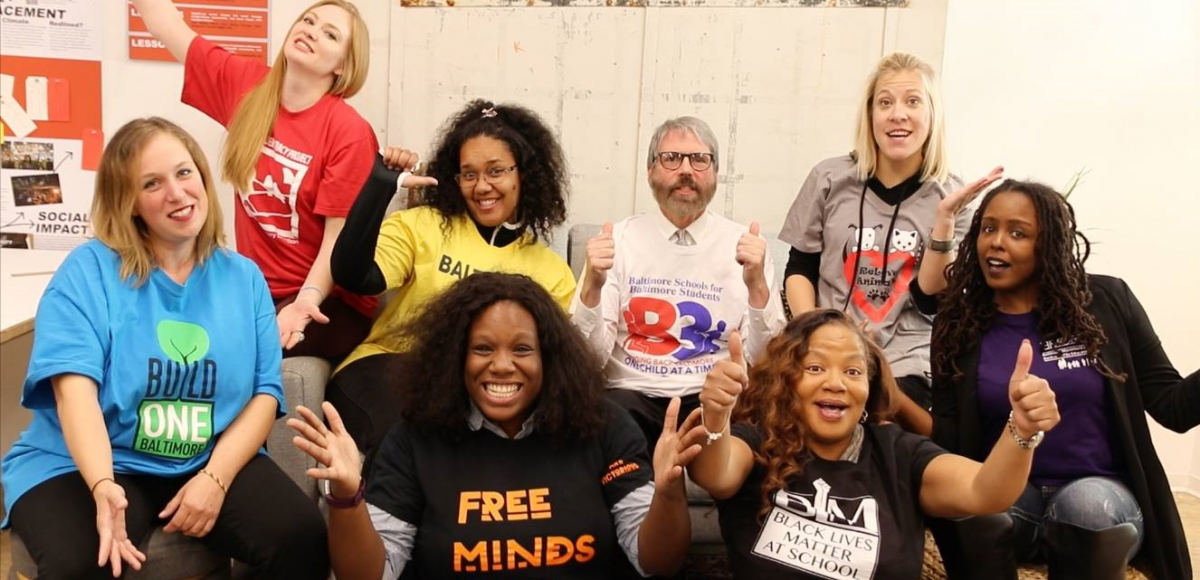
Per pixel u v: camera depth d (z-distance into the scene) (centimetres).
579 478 150
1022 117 262
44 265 254
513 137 214
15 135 247
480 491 146
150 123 157
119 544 137
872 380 159
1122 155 265
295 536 154
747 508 153
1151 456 165
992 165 264
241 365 163
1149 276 273
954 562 159
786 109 263
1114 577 152
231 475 156
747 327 204
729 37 259
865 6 257
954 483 143
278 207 221
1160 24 259
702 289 208
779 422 153
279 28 246
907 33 258
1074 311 167
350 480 129
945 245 193
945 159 221
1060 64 260
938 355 180
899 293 216
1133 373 169
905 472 152
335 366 217
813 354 152
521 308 150
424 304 169
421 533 145
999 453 133
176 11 237
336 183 215
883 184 223
